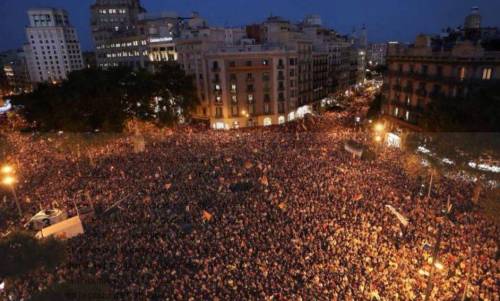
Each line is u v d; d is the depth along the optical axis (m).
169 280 19.86
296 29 94.94
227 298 18.41
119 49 109.75
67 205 30.25
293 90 75.69
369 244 22.64
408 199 29.25
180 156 44.50
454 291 18.03
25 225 26.44
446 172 33.75
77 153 46.38
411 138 42.81
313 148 47.03
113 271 20.41
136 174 37.94
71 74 58.50
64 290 12.55
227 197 31.34
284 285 19.28
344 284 18.95
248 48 72.62
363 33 177.38
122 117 55.03
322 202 29.14
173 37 88.94
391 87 56.19
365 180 34.00
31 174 38.59
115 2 133.50
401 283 18.84
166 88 64.12
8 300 14.20
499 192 28.92
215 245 23.45
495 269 19.56
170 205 29.88
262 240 23.88
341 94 112.38
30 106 54.59
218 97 70.19
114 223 26.48
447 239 22.84
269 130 66.12
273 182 34.56
